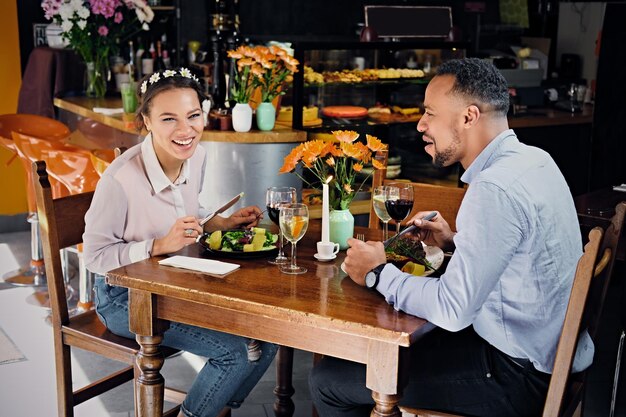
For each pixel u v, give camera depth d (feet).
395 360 6.61
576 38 23.79
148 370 8.07
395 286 6.93
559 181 7.32
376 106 16.57
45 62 18.48
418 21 18.21
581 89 21.85
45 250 8.98
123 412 10.84
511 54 22.52
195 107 8.83
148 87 8.84
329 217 8.56
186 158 8.91
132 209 8.87
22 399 11.16
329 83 15.25
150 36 20.33
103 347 8.75
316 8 22.09
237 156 14.46
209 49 18.12
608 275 8.04
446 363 7.41
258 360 8.59
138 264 8.02
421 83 16.63
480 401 7.33
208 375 8.47
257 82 14.38
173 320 7.79
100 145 17.22
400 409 7.61
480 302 6.73
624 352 12.96
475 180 6.98
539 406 7.25
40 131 16.10
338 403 7.93
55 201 9.05
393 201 8.49
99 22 18.19
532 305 7.08
